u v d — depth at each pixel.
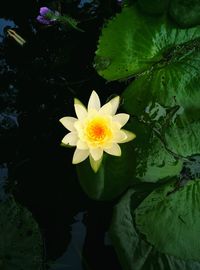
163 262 0.76
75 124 0.81
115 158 0.83
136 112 0.88
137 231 0.78
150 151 0.84
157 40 0.93
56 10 1.10
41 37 1.08
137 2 0.96
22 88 1.02
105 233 0.84
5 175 0.89
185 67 0.90
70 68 1.03
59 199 0.88
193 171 0.83
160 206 0.80
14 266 0.74
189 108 0.87
